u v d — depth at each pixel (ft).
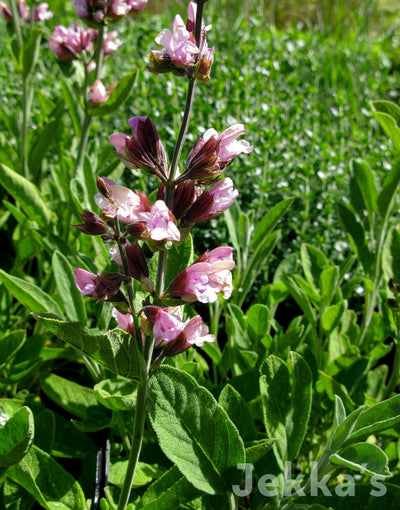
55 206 1.89
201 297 0.79
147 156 0.79
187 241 1.04
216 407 0.87
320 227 2.06
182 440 0.85
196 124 2.23
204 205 0.80
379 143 2.29
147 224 0.74
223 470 0.87
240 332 1.39
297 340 1.44
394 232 1.44
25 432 0.80
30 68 1.81
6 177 1.49
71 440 1.29
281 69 2.68
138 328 0.79
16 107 2.49
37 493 0.92
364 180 1.43
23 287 1.13
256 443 0.93
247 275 1.55
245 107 2.21
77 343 0.79
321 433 1.42
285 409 1.02
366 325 1.48
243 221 1.58
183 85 2.17
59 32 1.67
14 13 1.89
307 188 1.85
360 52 3.36
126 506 0.96
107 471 1.10
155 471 1.15
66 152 1.84
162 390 0.86
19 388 1.58
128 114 2.44
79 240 1.75
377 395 1.40
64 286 1.21
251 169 1.95
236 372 1.40
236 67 2.66
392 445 1.30
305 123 2.50
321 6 5.24
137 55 2.83
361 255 1.49
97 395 1.06
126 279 0.78
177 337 0.82
